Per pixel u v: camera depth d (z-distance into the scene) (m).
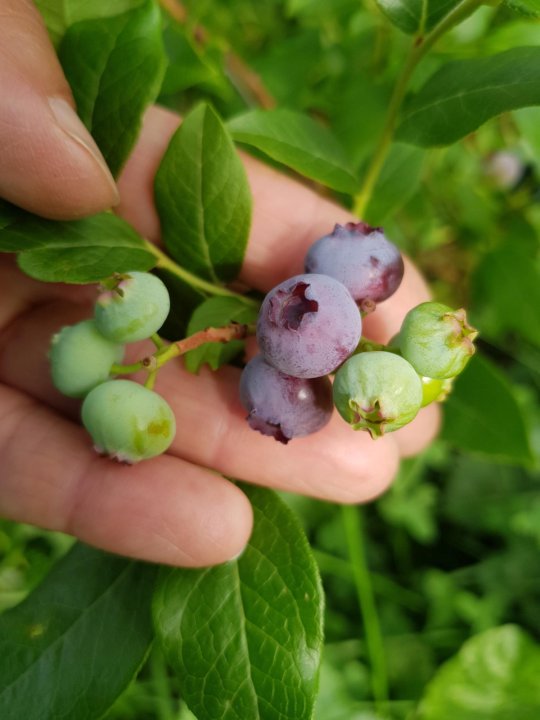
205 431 0.10
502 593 0.17
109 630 0.09
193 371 0.08
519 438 0.11
